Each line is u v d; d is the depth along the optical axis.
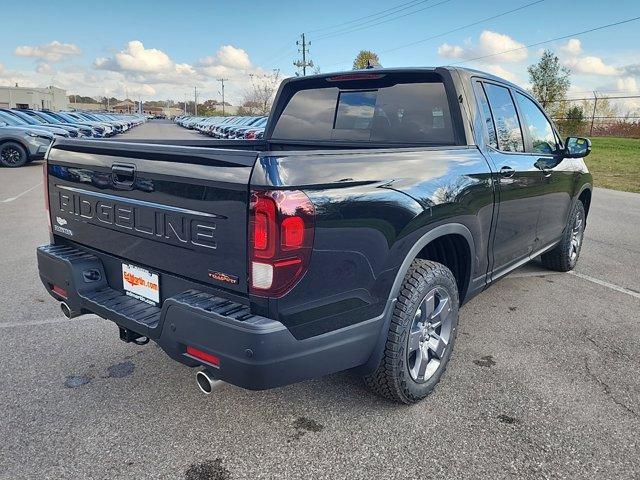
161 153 2.39
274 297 2.10
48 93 86.88
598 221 8.84
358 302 2.44
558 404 2.96
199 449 2.54
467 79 3.46
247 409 2.89
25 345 3.63
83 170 2.87
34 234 6.94
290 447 2.56
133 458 2.46
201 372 2.26
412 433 2.68
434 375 2.99
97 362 3.40
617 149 26.98
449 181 2.92
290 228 2.07
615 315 4.39
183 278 2.44
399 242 2.58
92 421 2.74
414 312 2.72
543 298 4.81
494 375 3.30
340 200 2.27
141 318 2.52
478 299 4.77
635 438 2.65
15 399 2.94
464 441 2.61
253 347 2.08
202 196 2.24
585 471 2.40
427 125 3.50
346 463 2.45
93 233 2.90
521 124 4.09
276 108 4.37
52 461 2.42
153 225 2.50
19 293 4.64
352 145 3.87
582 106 37.75
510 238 3.82
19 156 15.43
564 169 4.68
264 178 2.04
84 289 2.88
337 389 3.10
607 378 3.28
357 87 3.86
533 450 2.55
